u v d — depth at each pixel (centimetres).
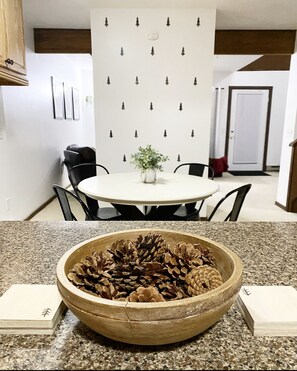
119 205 247
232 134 777
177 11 347
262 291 72
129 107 371
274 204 470
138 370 52
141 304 49
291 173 418
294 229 121
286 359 54
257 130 782
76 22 388
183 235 80
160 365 53
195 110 372
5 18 190
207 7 339
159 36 353
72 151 495
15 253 96
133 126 376
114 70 362
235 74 748
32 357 54
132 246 71
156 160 264
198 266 64
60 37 416
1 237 110
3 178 325
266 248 101
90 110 736
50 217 409
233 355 55
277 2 319
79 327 62
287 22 380
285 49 414
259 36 411
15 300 66
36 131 430
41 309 63
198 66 361
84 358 54
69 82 606
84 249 72
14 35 205
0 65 185
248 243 105
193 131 377
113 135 377
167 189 240
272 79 760
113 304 49
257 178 693
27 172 397
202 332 60
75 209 439
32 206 417
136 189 238
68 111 602
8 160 337
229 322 64
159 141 380
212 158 719
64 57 567
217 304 52
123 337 52
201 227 122
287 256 95
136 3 329
